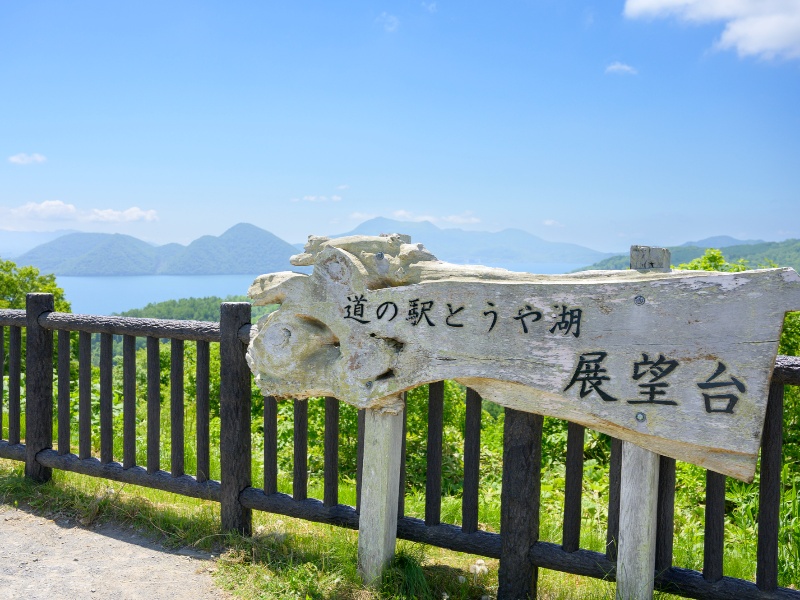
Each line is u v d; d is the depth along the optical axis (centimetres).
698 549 480
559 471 729
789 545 431
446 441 799
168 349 1591
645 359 309
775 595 314
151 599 379
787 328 628
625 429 319
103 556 438
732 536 519
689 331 301
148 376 502
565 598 375
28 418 560
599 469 714
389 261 376
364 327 374
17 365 578
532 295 332
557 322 327
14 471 582
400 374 364
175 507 525
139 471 509
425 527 395
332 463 425
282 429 833
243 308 455
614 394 316
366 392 375
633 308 312
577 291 322
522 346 334
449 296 351
